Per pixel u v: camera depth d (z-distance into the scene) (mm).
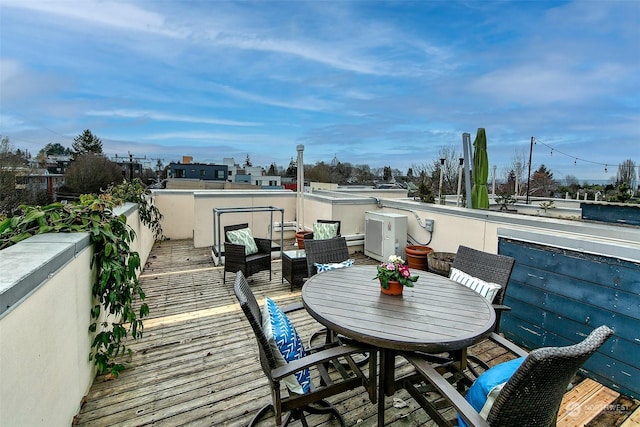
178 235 7484
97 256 2268
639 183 11727
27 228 2072
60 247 1760
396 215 5379
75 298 1915
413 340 1528
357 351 1710
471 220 4301
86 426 1876
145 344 2826
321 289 2184
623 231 2732
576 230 3111
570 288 2543
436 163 14180
